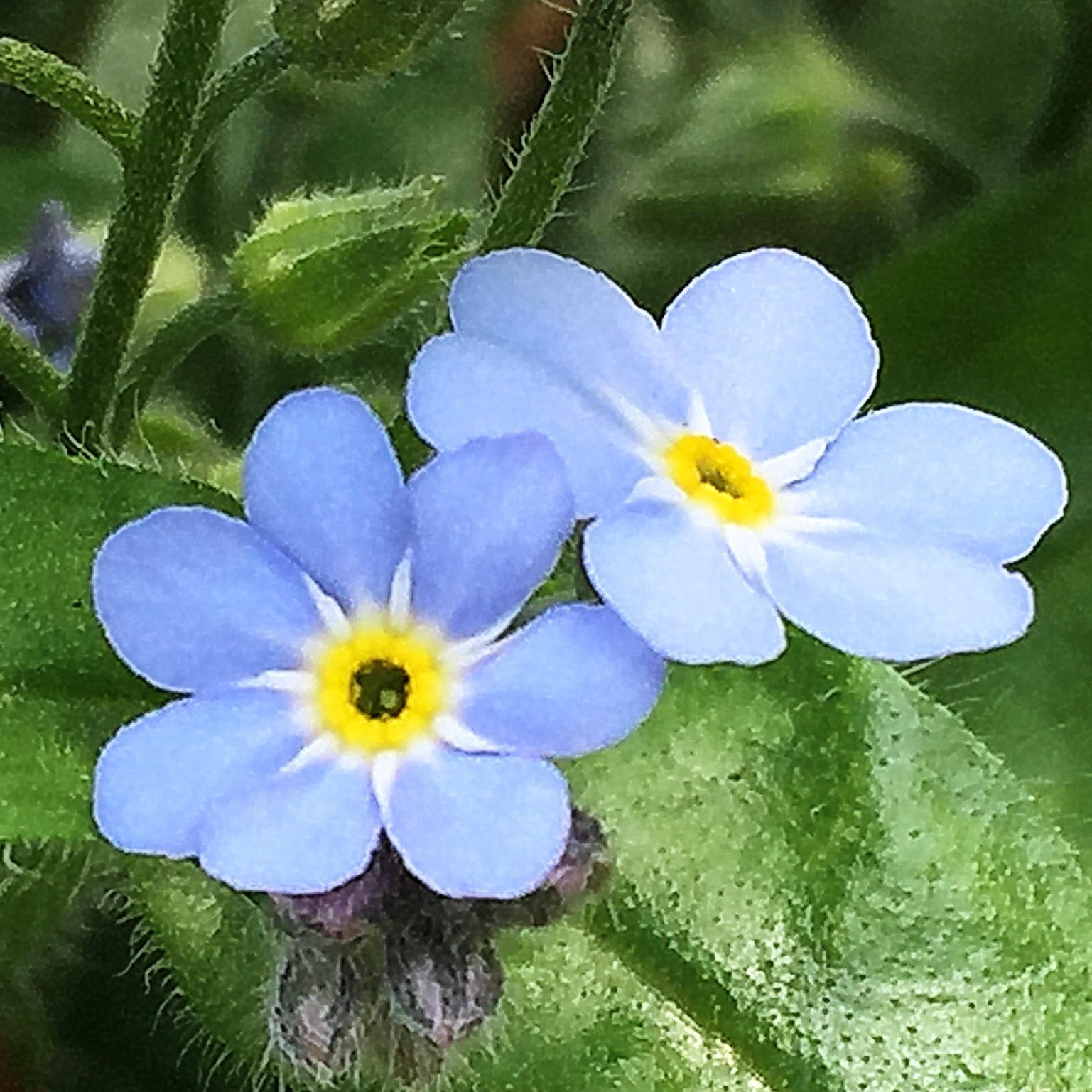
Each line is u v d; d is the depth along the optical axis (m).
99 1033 0.05
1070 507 0.06
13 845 0.05
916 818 0.05
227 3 0.05
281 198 0.06
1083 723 0.05
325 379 0.06
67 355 0.06
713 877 0.05
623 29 0.05
